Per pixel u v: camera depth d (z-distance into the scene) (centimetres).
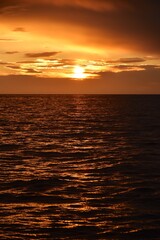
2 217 1691
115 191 2130
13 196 2027
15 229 1559
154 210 1792
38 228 1568
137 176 2502
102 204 1891
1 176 2505
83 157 3288
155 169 2728
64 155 3391
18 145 3991
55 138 4625
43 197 2011
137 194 2066
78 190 2155
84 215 1722
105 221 1652
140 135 4881
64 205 1872
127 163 2978
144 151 3588
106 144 4094
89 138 4619
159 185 2253
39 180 2395
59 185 2273
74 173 2619
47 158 3231
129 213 1750
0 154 3419
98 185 2272
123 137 4691
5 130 5528
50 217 1695
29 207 1833
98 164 2959
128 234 1516
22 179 2420
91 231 1541
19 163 2981
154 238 1484
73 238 1476
